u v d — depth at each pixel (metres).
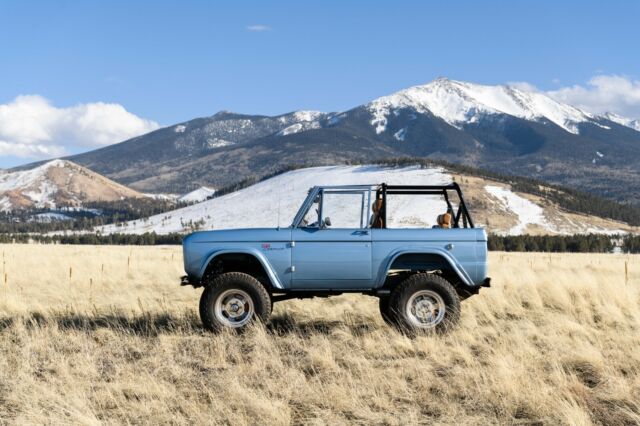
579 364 7.35
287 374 6.81
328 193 9.88
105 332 9.24
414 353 8.02
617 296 12.03
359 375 6.89
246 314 9.20
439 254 9.25
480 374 6.72
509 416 5.62
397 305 9.08
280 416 5.50
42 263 23.58
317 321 10.52
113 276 18.56
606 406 5.90
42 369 7.26
